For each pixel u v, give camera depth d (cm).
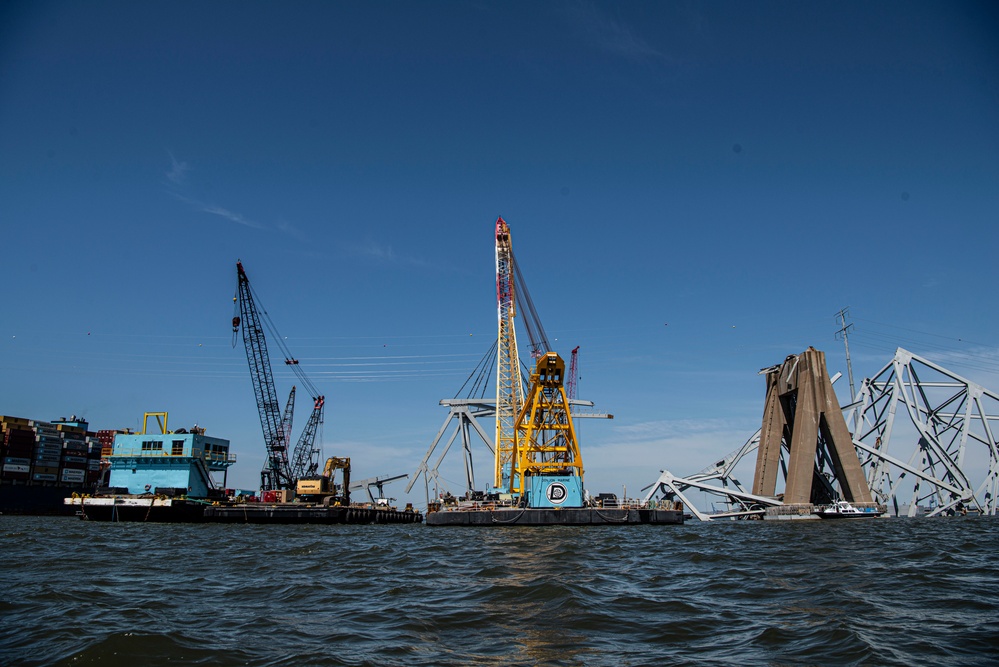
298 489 11850
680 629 2239
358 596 2961
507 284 14300
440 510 11412
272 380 12988
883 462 12912
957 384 13662
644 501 10331
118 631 2186
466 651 1995
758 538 6369
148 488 11288
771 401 13512
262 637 2169
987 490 13050
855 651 1898
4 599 2784
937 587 2923
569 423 10219
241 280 12694
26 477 16388
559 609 2564
